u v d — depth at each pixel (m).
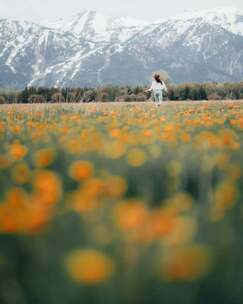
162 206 3.48
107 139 7.80
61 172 4.76
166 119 12.48
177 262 1.68
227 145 6.54
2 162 5.27
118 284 1.81
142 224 2.15
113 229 2.41
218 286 2.04
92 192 3.23
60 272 1.98
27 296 2.08
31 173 4.70
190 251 1.75
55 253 2.25
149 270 1.87
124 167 4.90
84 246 2.26
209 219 2.90
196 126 10.46
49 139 7.86
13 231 2.12
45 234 2.43
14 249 2.43
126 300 1.78
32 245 2.38
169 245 2.01
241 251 2.39
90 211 2.87
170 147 6.41
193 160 5.15
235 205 3.43
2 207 2.40
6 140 8.34
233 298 2.04
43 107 20.55
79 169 4.03
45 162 5.00
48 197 2.93
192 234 2.38
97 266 1.59
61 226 2.69
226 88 82.12
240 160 5.56
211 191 3.58
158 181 4.37
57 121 13.36
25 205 2.68
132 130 9.98
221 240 2.54
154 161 5.18
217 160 4.90
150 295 1.81
